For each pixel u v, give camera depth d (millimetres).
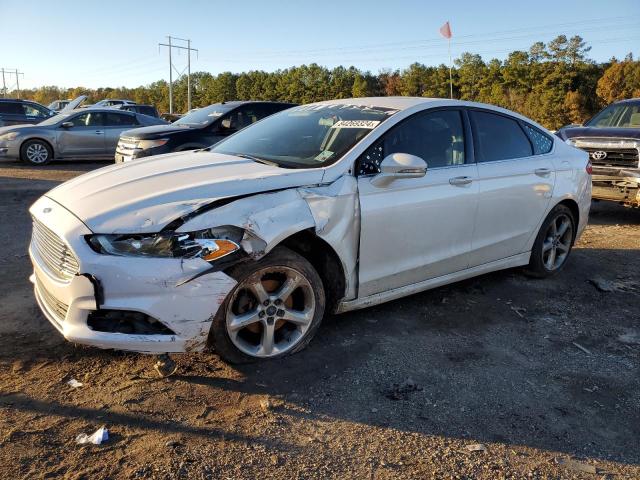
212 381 3113
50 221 3029
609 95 73188
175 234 2834
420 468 2496
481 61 91000
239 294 3154
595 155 7898
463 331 3980
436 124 4172
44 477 2297
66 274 2885
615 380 3375
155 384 3057
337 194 3404
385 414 2893
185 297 2857
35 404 2812
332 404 2955
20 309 4004
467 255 4324
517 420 2900
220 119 9867
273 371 3248
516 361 3564
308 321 3418
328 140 3840
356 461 2521
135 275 2771
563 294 4859
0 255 5383
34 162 13562
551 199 4953
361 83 92875
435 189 3957
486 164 4402
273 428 2723
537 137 5062
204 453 2514
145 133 9414
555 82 79562
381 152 3748
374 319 4086
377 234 3641
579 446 2713
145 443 2557
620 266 5766
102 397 2906
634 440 2785
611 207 9430
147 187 3148
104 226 2822
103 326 2857
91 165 14078
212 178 3236
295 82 100062
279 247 3221
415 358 3521
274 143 4074
